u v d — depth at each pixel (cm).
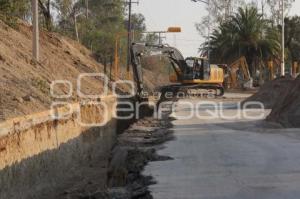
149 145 2064
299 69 7600
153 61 8988
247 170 1418
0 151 1248
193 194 1161
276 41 7312
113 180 1548
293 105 2695
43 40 3625
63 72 3008
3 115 1430
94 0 9375
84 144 2148
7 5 3042
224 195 1141
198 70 4969
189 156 1684
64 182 1734
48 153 1628
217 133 2323
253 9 7469
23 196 1377
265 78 7444
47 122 1653
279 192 1155
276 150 1778
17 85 1952
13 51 2489
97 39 7456
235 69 6850
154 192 1190
